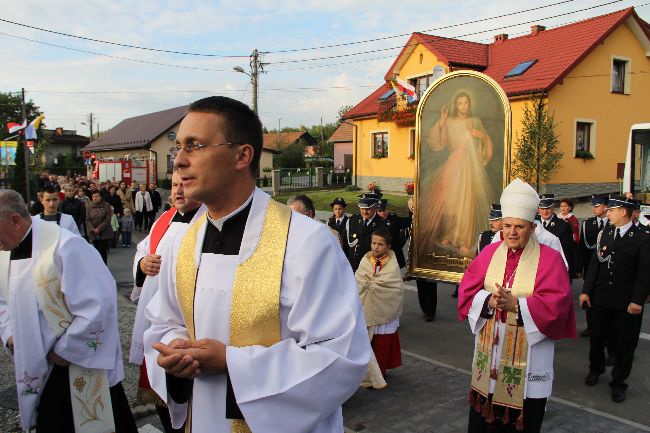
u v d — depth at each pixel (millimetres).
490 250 3521
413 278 7203
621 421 4465
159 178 37938
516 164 19484
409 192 22625
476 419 3408
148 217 18234
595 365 5371
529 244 3361
